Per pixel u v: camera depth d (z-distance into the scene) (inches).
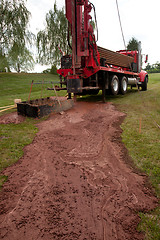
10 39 657.0
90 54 293.9
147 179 110.6
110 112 270.1
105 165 128.1
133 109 278.4
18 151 149.7
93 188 104.3
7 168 126.3
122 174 116.9
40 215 86.4
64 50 863.1
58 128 205.9
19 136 180.5
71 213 87.1
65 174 118.6
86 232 77.0
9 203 94.7
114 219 83.2
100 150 150.7
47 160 136.6
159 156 133.2
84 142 167.6
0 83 760.3
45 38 871.1
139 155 137.4
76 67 305.9
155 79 837.2
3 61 682.2
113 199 95.4
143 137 169.0
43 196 98.9
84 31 275.3
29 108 245.3
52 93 494.3
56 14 858.1
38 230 78.6
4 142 165.0
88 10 267.9
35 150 153.1
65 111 280.8
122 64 419.2
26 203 94.2
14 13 649.6
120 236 74.9
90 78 313.4
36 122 227.9
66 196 98.4
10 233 77.8
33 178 115.0
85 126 211.3
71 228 79.1
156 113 251.0
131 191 101.1
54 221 82.9
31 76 1057.5
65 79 336.2
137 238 73.9
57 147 158.1
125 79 435.8
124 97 394.0
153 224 79.6
